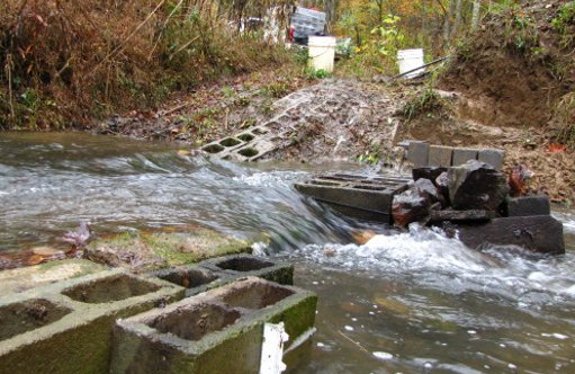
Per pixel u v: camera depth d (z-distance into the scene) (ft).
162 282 8.00
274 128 32.78
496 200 17.20
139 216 14.70
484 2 52.47
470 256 15.94
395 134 31.71
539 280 14.23
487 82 34.76
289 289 8.59
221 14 46.52
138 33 37.42
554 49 32.89
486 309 11.54
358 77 42.80
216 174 23.44
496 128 32.04
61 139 26.84
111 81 34.60
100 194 17.11
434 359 8.82
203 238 11.93
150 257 10.09
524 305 12.02
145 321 6.57
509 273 14.71
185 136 32.81
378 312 10.73
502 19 35.27
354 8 79.36
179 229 13.55
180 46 40.65
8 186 16.96
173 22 40.09
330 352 8.67
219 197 18.38
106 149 25.20
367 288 12.21
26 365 5.50
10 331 6.39
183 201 17.37
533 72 33.17
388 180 21.21
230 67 45.32
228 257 10.62
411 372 8.31
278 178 23.22
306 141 32.09
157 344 6.10
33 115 29.71
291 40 56.70
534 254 16.87
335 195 19.34
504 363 8.89
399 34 54.65
